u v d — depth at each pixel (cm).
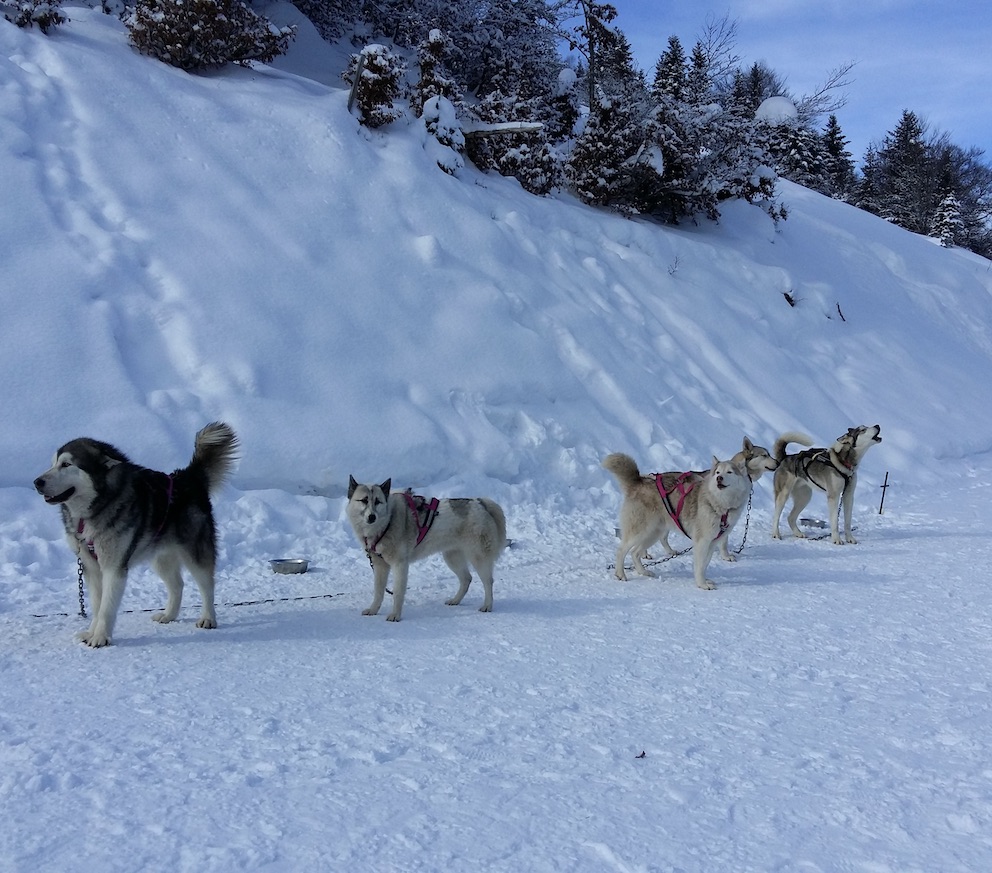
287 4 2475
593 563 859
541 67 2547
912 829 309
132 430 860
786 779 351
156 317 991
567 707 432
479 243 1423
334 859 277
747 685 475
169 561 598
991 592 731
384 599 687
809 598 707
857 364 1952
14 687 442
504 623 614
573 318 1427
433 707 426
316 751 365
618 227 1875
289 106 1432
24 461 799
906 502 1338
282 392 991
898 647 559
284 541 834
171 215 1117
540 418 1195
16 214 984
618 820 310
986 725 418
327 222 1255
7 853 274
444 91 1786
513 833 298
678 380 1494
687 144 2017
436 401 1110
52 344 888
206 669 482
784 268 2186
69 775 332
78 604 634
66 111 1177
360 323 1136
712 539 748
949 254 3238
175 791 323
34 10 1309
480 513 657
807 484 1031
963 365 2259
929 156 6575
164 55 1428
